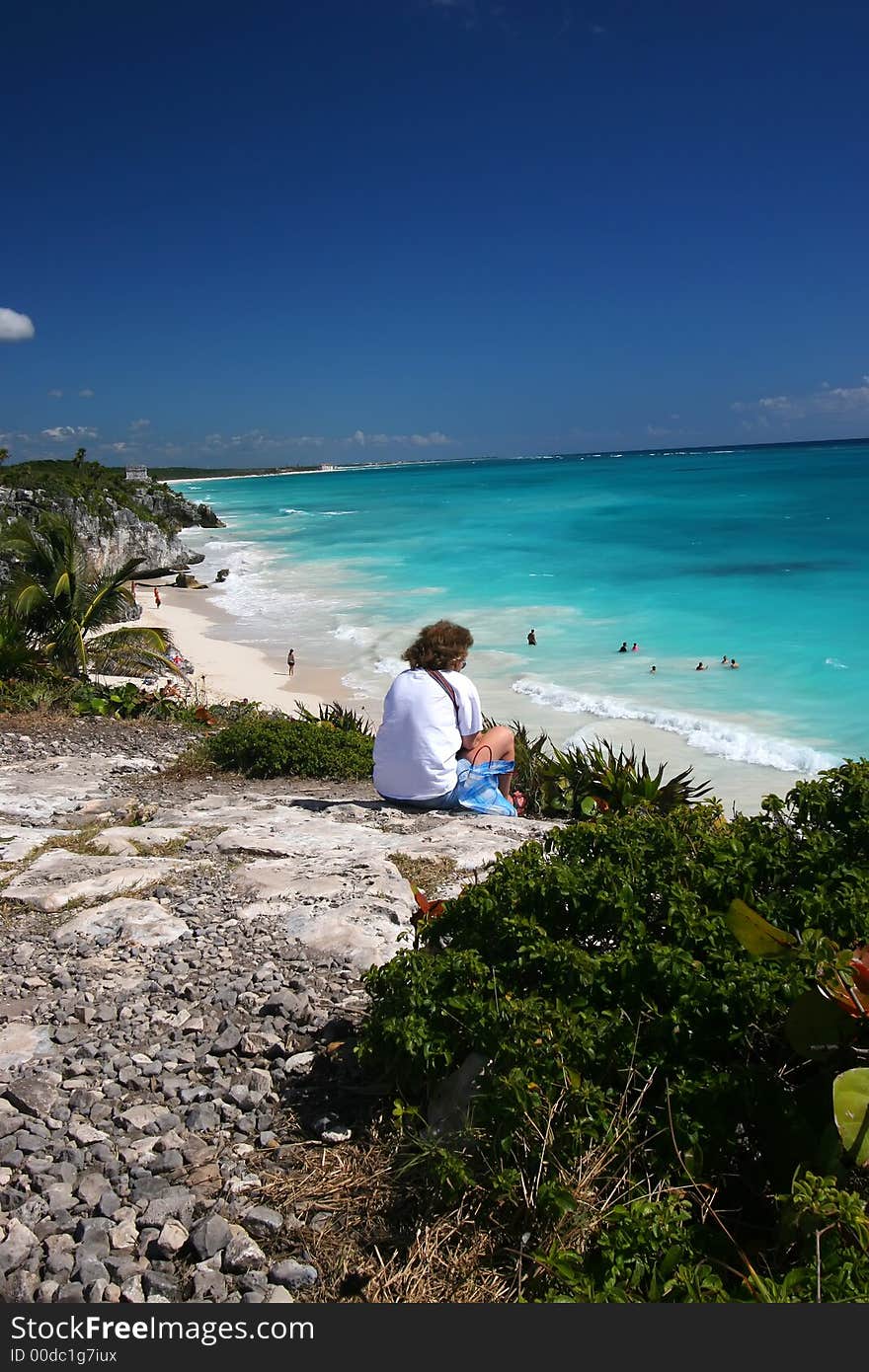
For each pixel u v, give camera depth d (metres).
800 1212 2.04
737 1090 2.35
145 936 4.53
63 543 19.50
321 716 16.02
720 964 2.57
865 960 2.37
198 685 27.05
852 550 47.19
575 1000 2.67
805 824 3.19
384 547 65.56
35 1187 2.64
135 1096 3.14
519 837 6.35
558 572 46.41
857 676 23.30
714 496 91.62
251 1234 2.46
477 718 7.40
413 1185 2.57
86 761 10.76
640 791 9.27
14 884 5.49
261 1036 3.43
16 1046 3.48
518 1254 2.25
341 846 6.13
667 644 28.56
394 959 3.06
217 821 7.17
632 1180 2.33
